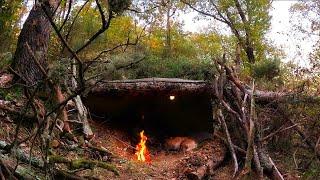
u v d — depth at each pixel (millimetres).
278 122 9172
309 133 8891
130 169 7152
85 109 8391
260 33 15750
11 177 4168
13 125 6332
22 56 7715
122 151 8953
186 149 9688
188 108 10953
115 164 7219
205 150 8570
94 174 6355
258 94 9320
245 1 16016
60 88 7254
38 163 5090
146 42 15328
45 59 7988
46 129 5113
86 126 8016
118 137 9719
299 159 8727
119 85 8984
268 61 11594
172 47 16062
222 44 16938
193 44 17094
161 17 15578
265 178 7754
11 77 7332
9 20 8352
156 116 11055
